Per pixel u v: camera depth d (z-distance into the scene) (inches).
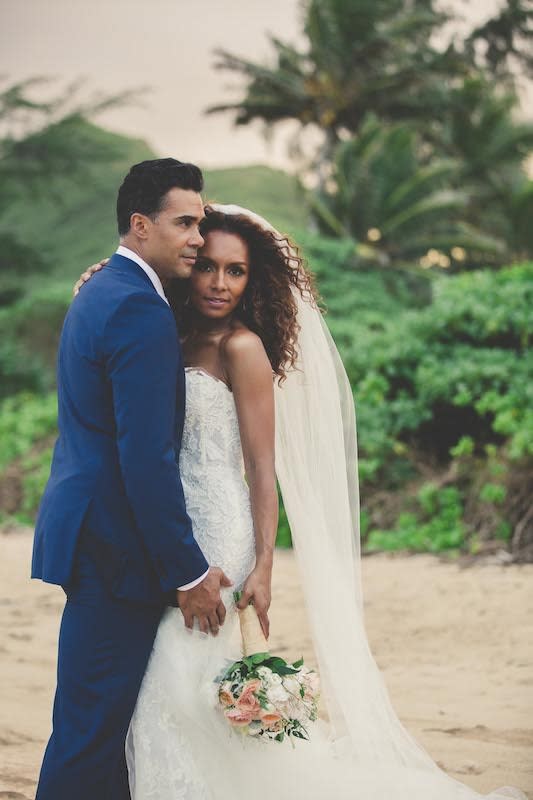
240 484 128.3
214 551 124.0
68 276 1584.6
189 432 126.3
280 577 319.6
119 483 117.8
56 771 116.8
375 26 1293.1
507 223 1239.5
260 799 122.3
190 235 122.3
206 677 120.7
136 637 119.3
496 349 402.0
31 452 539.5
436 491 374.0
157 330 116.0
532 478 354.0
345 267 843.4
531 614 256.2
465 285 421.4
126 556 117.2
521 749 163.0
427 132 1380.4
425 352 410.6
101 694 117.3
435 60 1364.4
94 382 118.0
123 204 123.4
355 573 138.9
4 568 352.8
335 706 133.8
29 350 1043.3
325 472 138.3
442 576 308.8
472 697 193.0
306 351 138.9
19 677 212.5
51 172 1416.1
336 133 1360.7
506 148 1376.7
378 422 405.1
